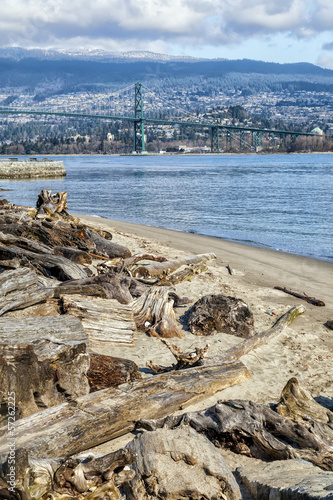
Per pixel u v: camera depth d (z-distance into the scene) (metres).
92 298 6.82
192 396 4.91
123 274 9.28
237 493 3.41
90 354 5.20
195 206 31.36
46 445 3.65
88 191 43.94
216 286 10.74
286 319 8.44
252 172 77.56
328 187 47.03
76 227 12.81
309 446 4.20
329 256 15.59
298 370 6.39
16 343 4.26
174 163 131.12
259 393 5.46
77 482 3.19
